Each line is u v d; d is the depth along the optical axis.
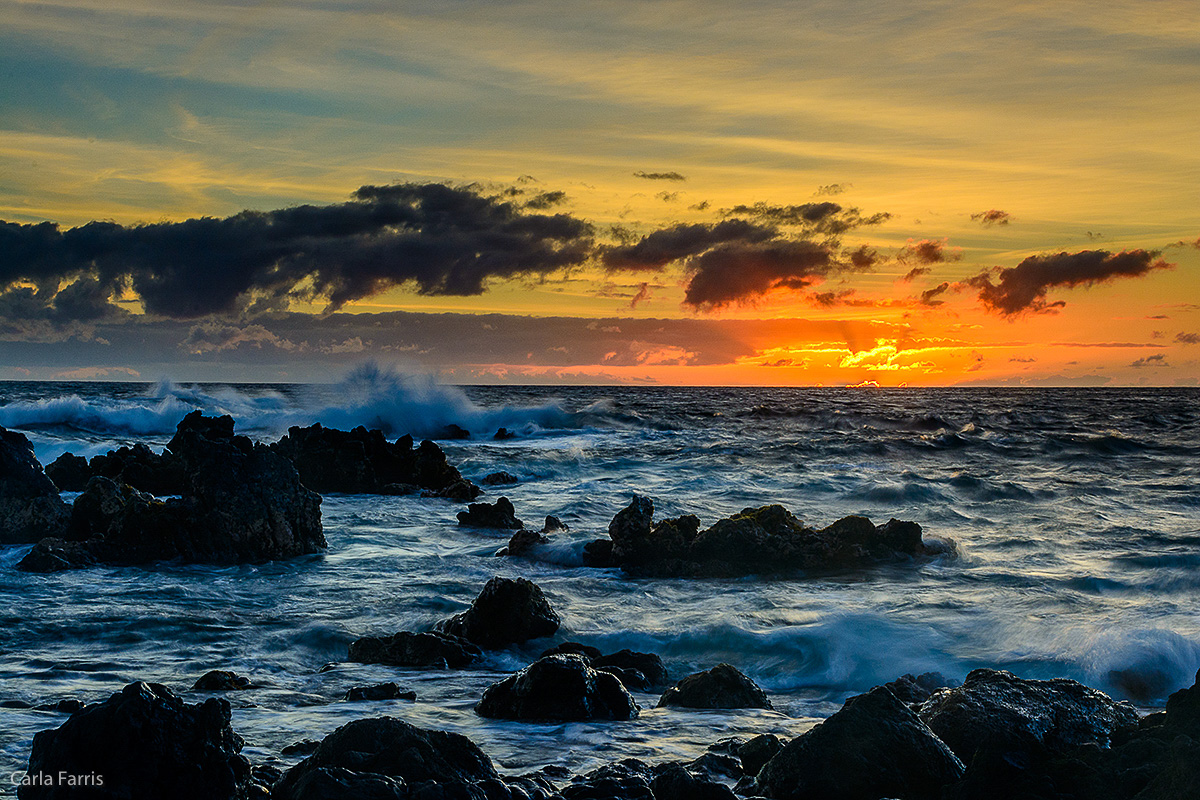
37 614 13.17
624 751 7.77
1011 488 29.20
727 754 7.54
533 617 12.61
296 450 30.75
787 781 6.51
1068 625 12.67
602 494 28.41
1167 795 5.27
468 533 22.06
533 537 19.08
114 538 18.06
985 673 8.05
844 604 14.32
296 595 14.98
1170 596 14.75
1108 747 6.48
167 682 10.12
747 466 37.75
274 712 8.80
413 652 11.68
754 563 17.42
